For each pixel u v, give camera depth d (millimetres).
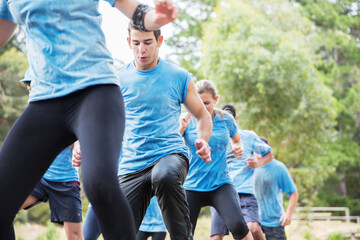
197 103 4371
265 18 28312
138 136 4238
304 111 24984
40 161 2498
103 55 2578
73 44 2516
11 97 25500
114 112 2436
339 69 37594
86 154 2314
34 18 2531
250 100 24297
